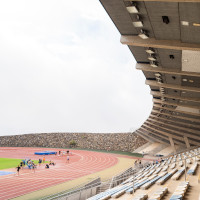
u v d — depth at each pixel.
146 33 13.81
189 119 40.53
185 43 13.95
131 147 75.69
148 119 56.41
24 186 24.41
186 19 11.44
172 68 19.91
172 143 59.09
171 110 38.38
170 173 16.06
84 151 75.06
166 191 10.88
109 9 12.12
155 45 14.50
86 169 38.88
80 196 16.62
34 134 91.00
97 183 21.00
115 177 23.03
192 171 14.97
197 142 50.47
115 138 81.38
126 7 11.08
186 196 9.59
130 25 13.66
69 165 43.28
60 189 23.45
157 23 12.50
